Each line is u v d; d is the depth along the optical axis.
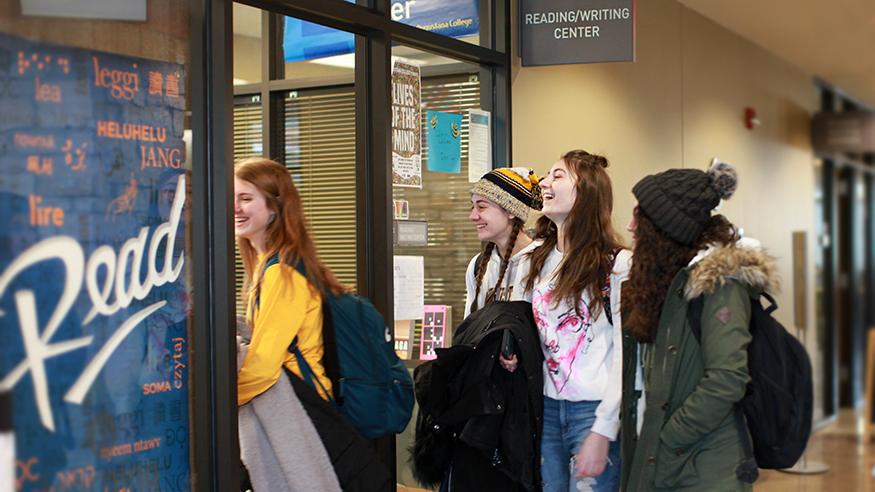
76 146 2.42
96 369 2.46
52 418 2.35
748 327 2.68
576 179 3.16
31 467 2.30
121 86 2.54
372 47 3.65
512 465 3.11
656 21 6.11
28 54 2.32
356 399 3.01
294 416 2.86
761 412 2.67
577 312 3.13
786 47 8.34
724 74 7.37
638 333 2.81
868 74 9.98
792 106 9.34
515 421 3.13
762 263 2.67
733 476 2.65
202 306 2.73
